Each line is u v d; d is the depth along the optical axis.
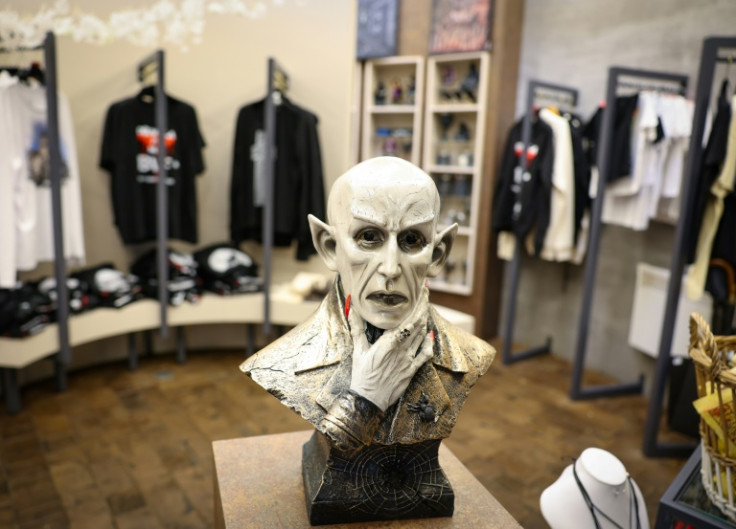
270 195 3.13
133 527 1.89
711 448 1.24
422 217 1.01
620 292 3.41
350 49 3.31
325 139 3.44
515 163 3.44
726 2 2.79
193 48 3.32
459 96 3.85
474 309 3.94
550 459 2.43
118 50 3.14
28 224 2.63
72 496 2.05
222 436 2.53
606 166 2.79
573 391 3.07
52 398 2.89
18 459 2.29
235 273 3.33
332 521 1.20
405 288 1.03
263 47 3.39
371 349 1.04
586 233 3.42
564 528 1.24
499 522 1.24
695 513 1.23
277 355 1.12
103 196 3.26
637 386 3.23
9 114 2.50
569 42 3.53
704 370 1.21
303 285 3.36
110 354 3.42
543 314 3.90
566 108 3.57
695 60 2.93
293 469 1.43
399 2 3.93
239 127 3.32
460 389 1.14
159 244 3.01
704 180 2.23
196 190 3.46
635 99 2.81
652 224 3.20
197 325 3.67
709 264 2.34
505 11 3.52
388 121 4.29
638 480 2.29
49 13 2.90
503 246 3.64
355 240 1.04
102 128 3.18
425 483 1.23
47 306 2.73
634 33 3.20
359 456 1.18
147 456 2.34
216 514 1.46
